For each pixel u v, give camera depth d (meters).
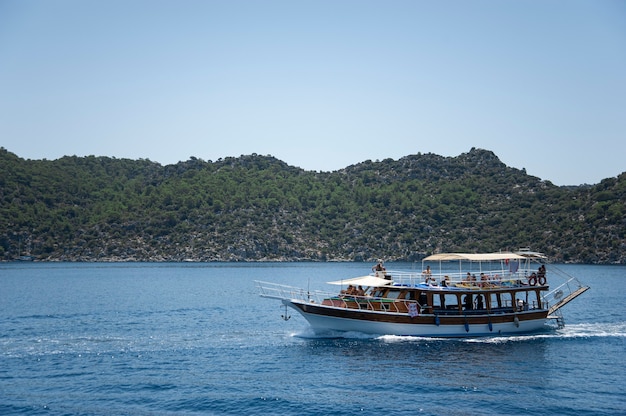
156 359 46.56
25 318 69.12
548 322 64.69
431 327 52.75
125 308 80.75
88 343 52.84
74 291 112.00
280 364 44.69
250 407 35.34
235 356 47.44
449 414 34.22
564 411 34.75
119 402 36.16
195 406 35.56
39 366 44.16
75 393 37.78
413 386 39.03
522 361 45.59
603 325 62.84
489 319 54.06
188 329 60.94
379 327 52.28
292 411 34.75
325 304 54.03
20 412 34.50
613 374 42.25
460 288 53.78
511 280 57.09
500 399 36.62
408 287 53.19
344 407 35.28
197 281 145.88
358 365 44.09
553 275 164.75
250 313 75.06
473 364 44.47
